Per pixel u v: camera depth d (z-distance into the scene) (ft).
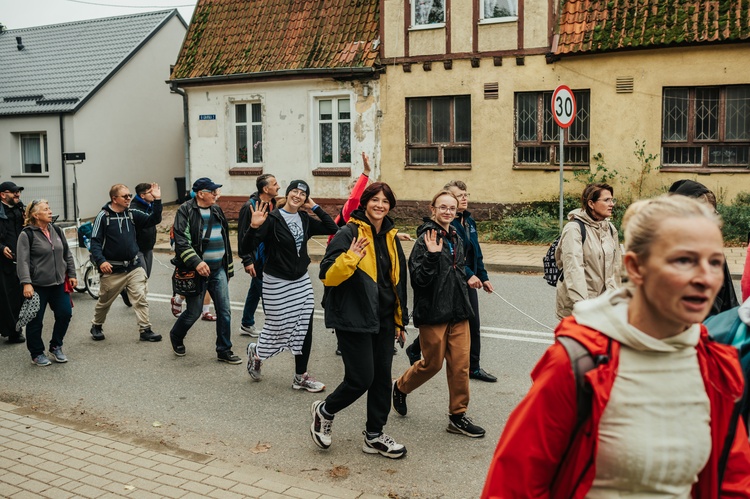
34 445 17.49
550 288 37.55
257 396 21.88
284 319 21.81
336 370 24.59
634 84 53.47
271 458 17.15
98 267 28.07
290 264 21.65
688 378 6.29
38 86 88.02
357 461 16.85
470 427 18.19
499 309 32.78
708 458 6.46
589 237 17.79
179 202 92.99
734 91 51.55
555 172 56.49
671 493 6.40
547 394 6.34
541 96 56.90
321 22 66.90
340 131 65.21
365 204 16.87
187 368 25.02
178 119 95.96
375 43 63.05
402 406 19.48
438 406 20.58
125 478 15.43
